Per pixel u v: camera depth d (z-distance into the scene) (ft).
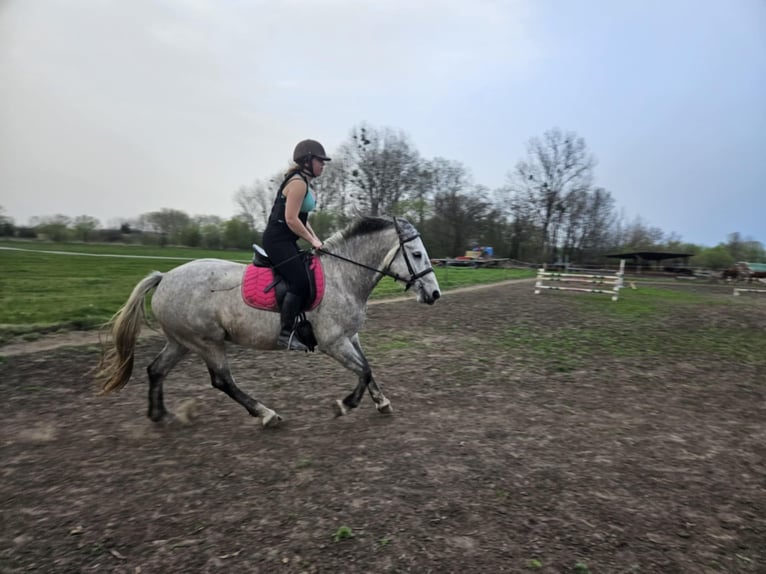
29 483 11.76
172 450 13.75
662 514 10.79
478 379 21.75
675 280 132.05
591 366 24.66
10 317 31.60
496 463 13.09
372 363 24.29
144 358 24.45
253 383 20.42
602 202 181.98
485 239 178.81
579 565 8.92
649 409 18.16
